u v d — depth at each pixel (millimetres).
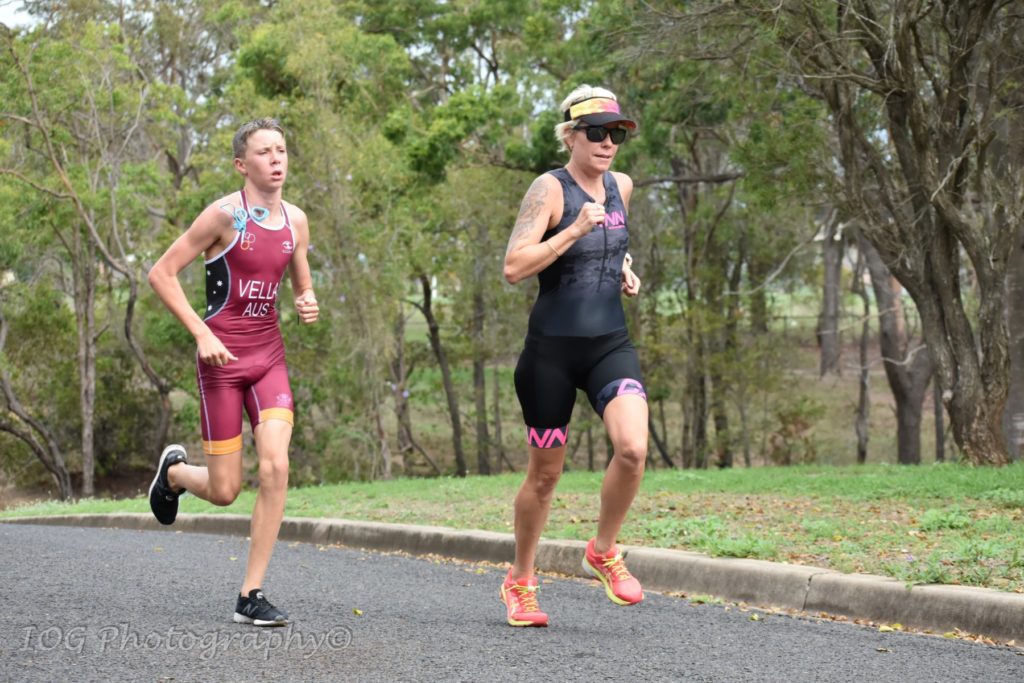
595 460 41531
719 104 22344
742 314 34375
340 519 10859
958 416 15500
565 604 6352
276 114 26938
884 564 6570
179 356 34281
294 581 7180
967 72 15391
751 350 33656
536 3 28125
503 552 8797
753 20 14758
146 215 32625
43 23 29828
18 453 35406
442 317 37531
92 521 13961
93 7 31938
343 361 27266
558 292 5105
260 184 5398
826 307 38281
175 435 37562
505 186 31641
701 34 15906
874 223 16016
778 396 35625
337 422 30094
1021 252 17484
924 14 13844
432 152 25594
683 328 33719
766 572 6625
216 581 7004
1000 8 14398
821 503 10609
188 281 31234
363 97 29359
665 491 12305
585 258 5094
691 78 19953
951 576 6035
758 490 12164
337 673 4355
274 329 5520
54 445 32594
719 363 33062
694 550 7535
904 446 31031
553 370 5117
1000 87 14930
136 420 36719
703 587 6965
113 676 4270
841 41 14648
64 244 31141
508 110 26703
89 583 6668
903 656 4898
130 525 13242
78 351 31984
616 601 5281
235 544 10094
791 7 14211
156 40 38312
